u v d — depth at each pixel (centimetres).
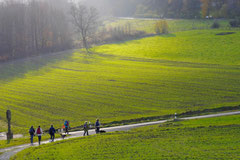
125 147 3200
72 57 12088
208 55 10475
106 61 11056
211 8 19338
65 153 3134
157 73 8900
